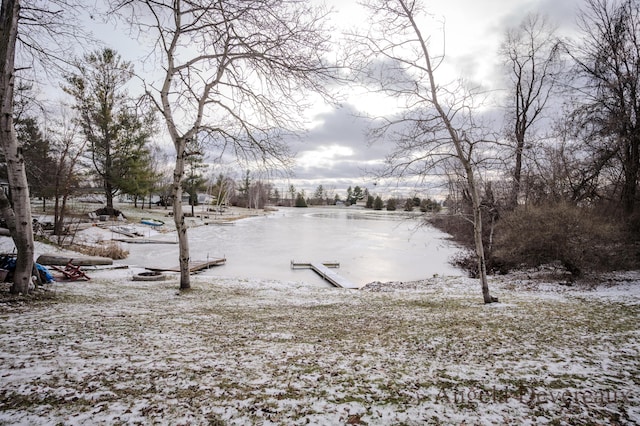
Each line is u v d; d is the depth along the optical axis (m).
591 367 4.31
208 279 13.62
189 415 2.99
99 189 34.12
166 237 29.22
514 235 13.55
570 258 12.40
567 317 7.10
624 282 11.73
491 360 4.59
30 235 7.35
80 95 27.12
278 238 32.03
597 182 15.16
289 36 7.88
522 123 19.20
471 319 7.10
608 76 14.10
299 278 16.30
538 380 3.92
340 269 18.69
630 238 12.93
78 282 10.94
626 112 13.24
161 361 4.20
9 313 6.02
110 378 3.62
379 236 35.16
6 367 3.70
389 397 3.48
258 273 17.08
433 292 11.99
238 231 37.09
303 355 4.75
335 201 149.25
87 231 25.81
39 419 2.79
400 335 5.95
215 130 9.66
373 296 10.98
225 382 3.71
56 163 22.11
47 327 5.25
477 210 9.09
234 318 7.11
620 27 13.84
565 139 15.18
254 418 2.99
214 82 9.59
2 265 8.34
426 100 8.45
